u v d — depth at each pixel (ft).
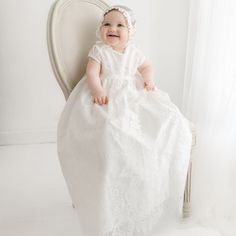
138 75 4.62
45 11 6.56
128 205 3.74
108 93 4.08
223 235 4.47
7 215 4.79
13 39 6.63
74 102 4.10
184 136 4.02
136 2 6.79
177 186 4.15
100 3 4.60
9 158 6.66
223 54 4.83
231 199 4.88
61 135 4.07
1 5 6.36
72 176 3.93
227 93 4.76
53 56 4.03
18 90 7.00
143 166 3.66
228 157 4.84
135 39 7.04
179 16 6.76
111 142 3.57
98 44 4.38
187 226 4.63
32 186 5.60
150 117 3.97
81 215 3.88
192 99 5.66
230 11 4.68
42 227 4.56
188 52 5.96
